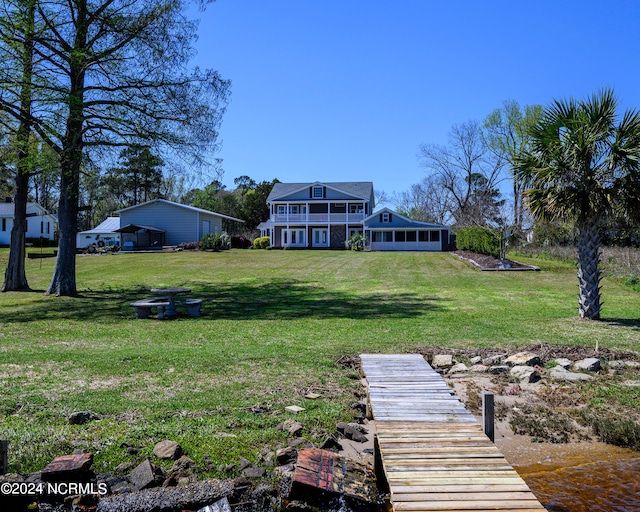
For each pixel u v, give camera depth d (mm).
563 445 5625
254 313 14734
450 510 3574
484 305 15711
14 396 6398
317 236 48594
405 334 11148
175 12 17375
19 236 20484
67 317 14008
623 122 11375
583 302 12984
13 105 16031
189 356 8766
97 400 6270
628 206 11602
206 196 66625
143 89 17641
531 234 34562
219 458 4758
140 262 30266
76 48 16016
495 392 7359
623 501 4434
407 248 45469
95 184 25703
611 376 8023
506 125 43250
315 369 8086
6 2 15375
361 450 5289
